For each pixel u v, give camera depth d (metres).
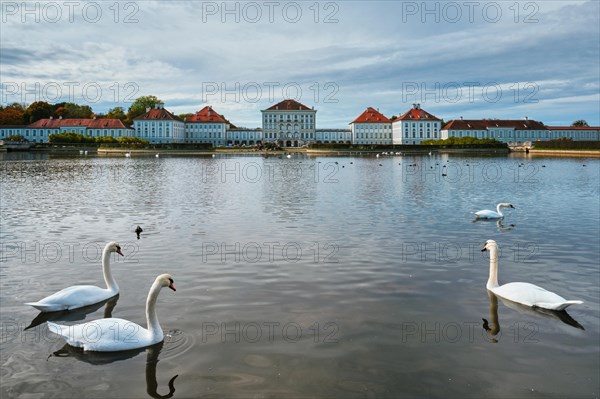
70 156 102.19
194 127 183.12
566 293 11.50
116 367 8.02
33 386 7.48
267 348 8.62
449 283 12.16
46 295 11.49
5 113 174.38
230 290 11.65
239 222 20.67
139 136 170.62
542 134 176.62
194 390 7.34
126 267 13.64
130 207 25.38
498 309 10.45
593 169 57.78
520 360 8.23
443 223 20.39
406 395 7.20
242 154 118.62
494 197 29.94
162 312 10.29
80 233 18.41
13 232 18.61
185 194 31.55
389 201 27.83
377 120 181.88
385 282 12.23
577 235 17.88
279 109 178.12
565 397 7.18
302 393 7.24
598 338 9.08
